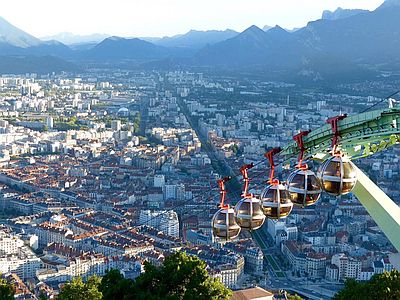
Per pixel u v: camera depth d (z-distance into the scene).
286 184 81.62
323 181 79.19
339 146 87.00
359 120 83.25
